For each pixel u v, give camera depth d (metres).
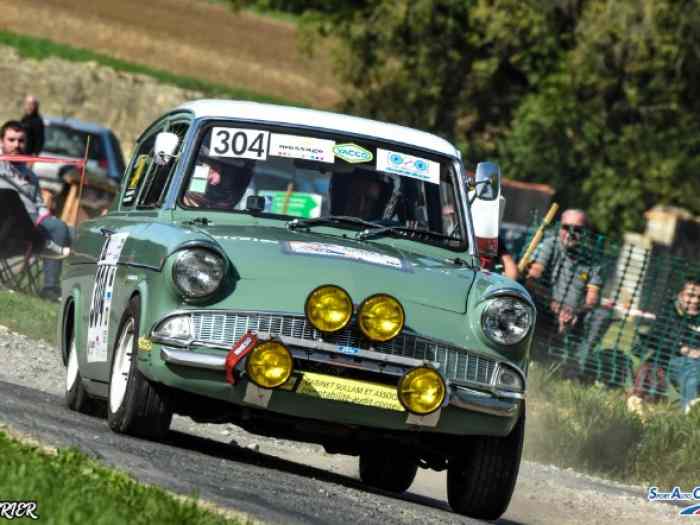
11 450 17.22
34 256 51.66
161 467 19.88
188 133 26.14
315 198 25.77
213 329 22.33
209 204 25.45
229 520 15.70
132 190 28.61
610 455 38.12
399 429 22.91
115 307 24.95
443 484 32.78
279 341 21.83
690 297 46.22
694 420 39.34
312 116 26.80
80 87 196.38
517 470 23.66
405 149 26.91
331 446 25.30
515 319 23.11
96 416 28.62
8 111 193.88
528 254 44.72
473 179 28.34
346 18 143.62
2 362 36.34
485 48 139.38
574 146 138.88
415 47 139.50
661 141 136.88
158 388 23.06
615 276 53.34
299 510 18.56
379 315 21.97
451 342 22.78
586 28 130.12
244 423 24.22
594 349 46.56
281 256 23.20
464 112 143.38
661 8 126.75
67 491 15.28
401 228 25.92
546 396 39.97
